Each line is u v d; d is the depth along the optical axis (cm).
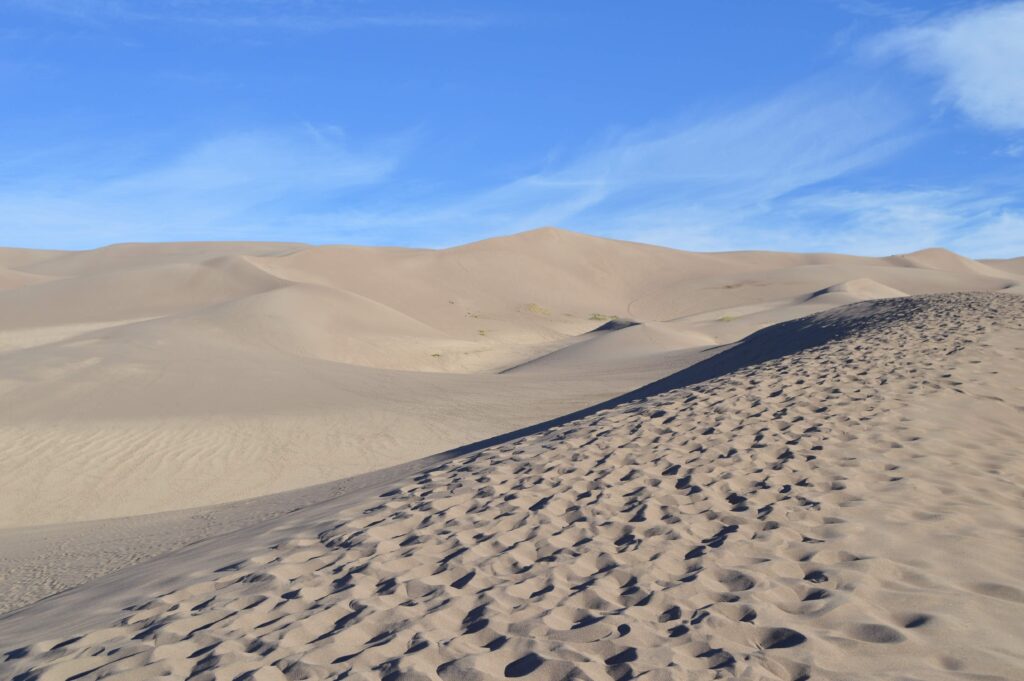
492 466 716
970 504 507
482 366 4503
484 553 469
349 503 686
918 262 10256
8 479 1538
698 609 357
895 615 338
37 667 355
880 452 632
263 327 3975
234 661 332
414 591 412
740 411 836
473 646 338
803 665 292
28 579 837
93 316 5178
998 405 792
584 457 694
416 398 2398
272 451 1792
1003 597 356
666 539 466
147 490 1533
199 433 1880
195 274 6031
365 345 4269
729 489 565
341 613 387
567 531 498
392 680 305
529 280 8438
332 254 7856
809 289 8112
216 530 901
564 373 2962
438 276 8094
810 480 568
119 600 471
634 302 8331
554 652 321
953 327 1309
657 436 749
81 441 1759
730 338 4588
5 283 6756
